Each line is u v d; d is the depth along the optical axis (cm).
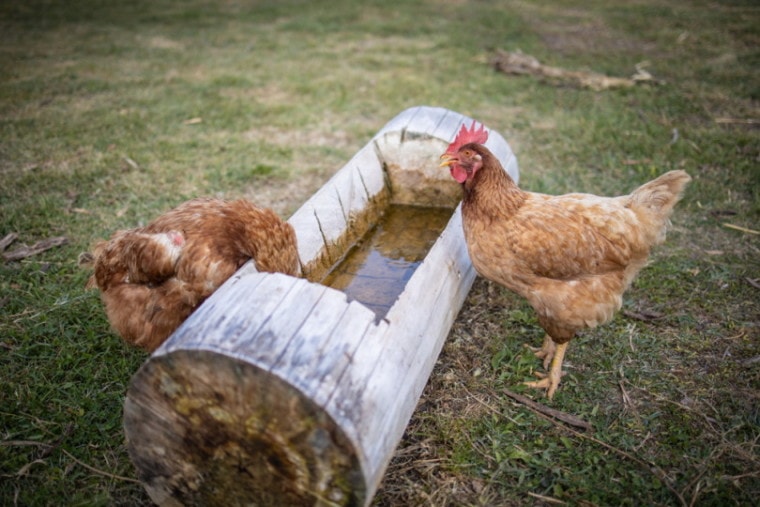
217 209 74
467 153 82
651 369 90
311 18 314
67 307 98
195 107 190
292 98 203
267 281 57
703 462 73
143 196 137
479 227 82
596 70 230
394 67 236
